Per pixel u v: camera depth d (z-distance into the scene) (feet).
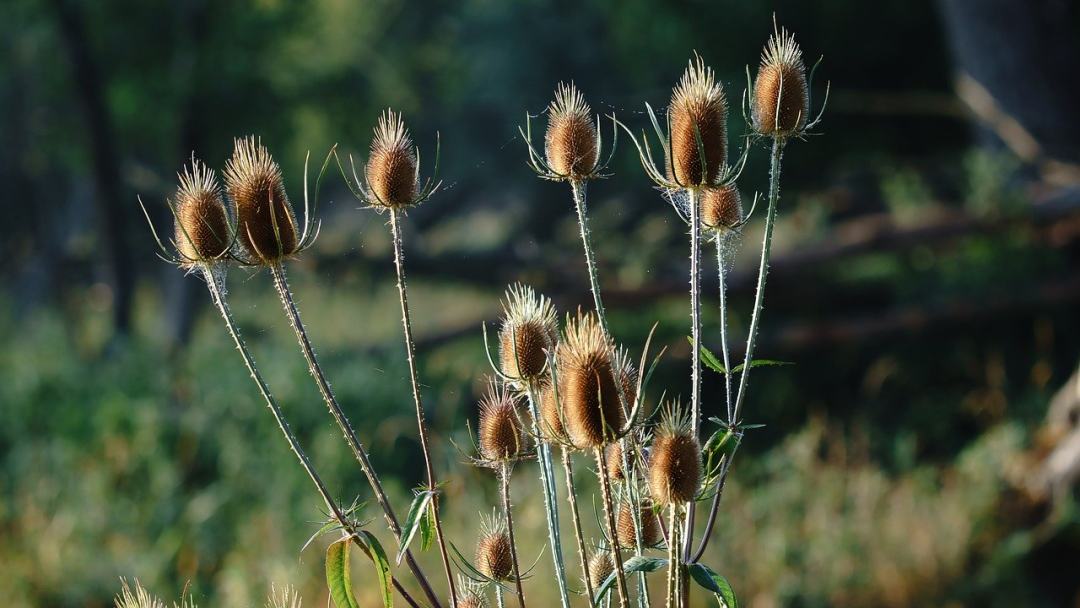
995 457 33.81
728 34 53.06
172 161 68.44
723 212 8.13
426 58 84.28
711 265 45.39
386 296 66.90
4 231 79.36
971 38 42.57
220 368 41.93
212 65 63.62
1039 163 41.83
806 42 52.47
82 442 35.55
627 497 8.03
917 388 43.86
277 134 67.46
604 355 6.88
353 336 60.29
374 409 38.09
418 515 7.35
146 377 43.73
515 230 77.30
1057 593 28.99
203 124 65.82
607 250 51.11
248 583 24.59
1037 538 29.68
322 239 59.62
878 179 49.98
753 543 28.81
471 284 49.67
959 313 42.19
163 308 69.62
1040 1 41.04
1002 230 41.78
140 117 65.21
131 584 26.37
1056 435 32.83
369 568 23.70
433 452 31.55
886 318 42.93
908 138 53.21
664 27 54.44
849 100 50.31
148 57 64.69
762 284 7.91
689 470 7.00
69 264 76.43
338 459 32.50
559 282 47.32
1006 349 43.21
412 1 85.56
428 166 83.92
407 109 80.89
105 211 64.90
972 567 29.81
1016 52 41.42
